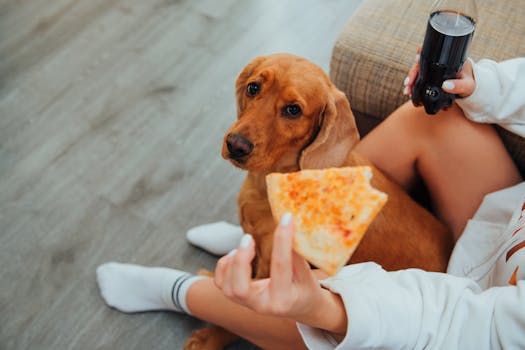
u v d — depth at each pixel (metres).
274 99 1.36
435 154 1.45
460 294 0.99
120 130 2.29
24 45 2.59
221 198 2.11
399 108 1.54
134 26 2.70
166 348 1.75
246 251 0.80
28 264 1.90
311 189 0.81
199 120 2.34
